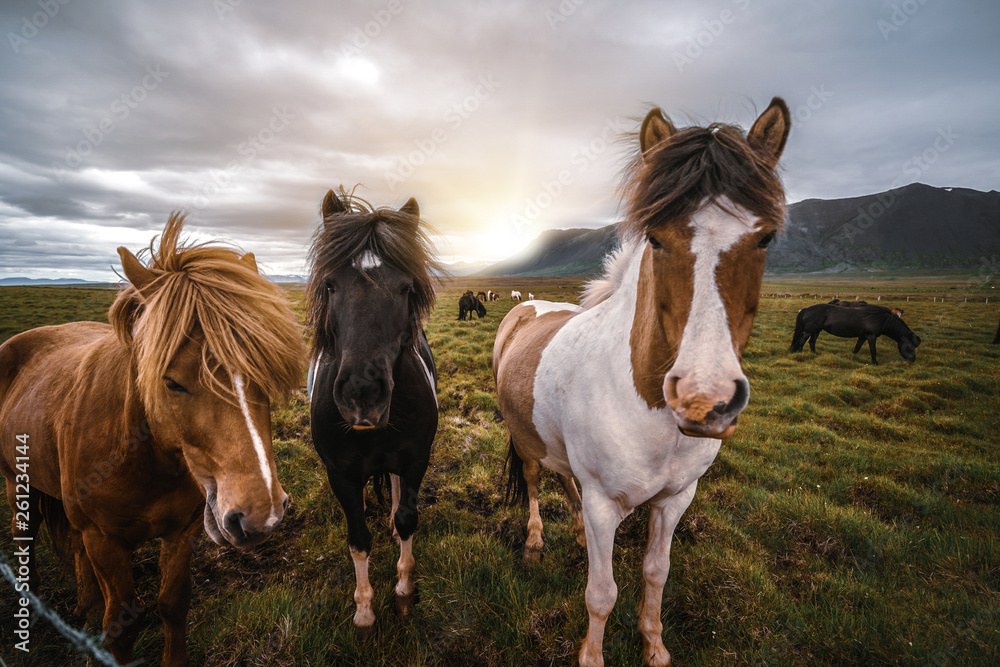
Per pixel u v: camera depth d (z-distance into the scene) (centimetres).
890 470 478
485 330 1449
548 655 229
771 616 251
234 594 276
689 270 140
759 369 997
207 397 157
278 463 444
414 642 241
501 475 414
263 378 159
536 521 330
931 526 363
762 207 138
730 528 340
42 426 217
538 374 251
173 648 214
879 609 260
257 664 222
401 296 225
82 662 232
